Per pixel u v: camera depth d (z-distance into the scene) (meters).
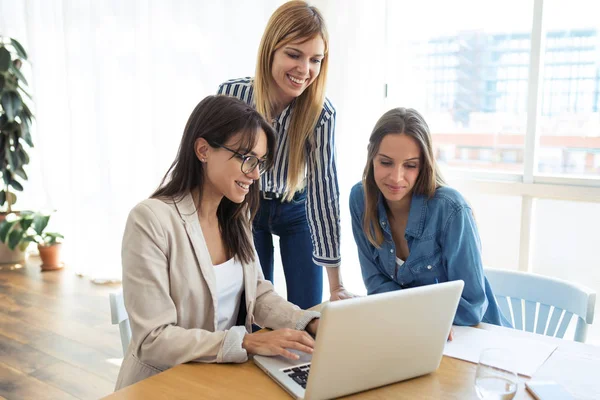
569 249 2.80
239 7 3.18
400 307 1.09
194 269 1.37
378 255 1.72
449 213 1.56
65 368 2.70
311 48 1.70
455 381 1.18
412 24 2.99
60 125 4.19
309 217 2.01
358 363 1.08
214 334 1.26
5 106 3.88
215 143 1.34
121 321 1.50
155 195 1.41
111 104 3.76
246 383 1.15
